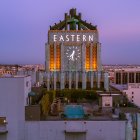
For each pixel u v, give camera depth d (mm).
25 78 72188
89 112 80688
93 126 70000
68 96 112750
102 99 87125
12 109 69812
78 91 113812
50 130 70125
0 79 69625
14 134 69875
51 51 139875
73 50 139250
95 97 110250
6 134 69688
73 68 139000
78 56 139250
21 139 70000
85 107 90188
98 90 123000
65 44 139625
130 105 89812
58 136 70250
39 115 70500
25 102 71688
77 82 132375
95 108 88562
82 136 70062
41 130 70125
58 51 139500
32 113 70375
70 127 69938
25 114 70375
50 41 140750
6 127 69625
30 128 70062
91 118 72750
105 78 131625
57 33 140625
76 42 140000
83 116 74812
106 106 86625
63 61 138625
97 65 141000
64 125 70000
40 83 126062
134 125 71562
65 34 140625
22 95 70000
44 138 70250
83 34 140750
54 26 146000
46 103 85312
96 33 141375
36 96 90438
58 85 131250
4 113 69688
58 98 108375
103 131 70062
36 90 100312
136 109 77125
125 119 70500
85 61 139500
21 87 70000
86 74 131625
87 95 112062
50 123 70000
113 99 93875
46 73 129500
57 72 132000
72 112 79688
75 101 110062
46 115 76812
